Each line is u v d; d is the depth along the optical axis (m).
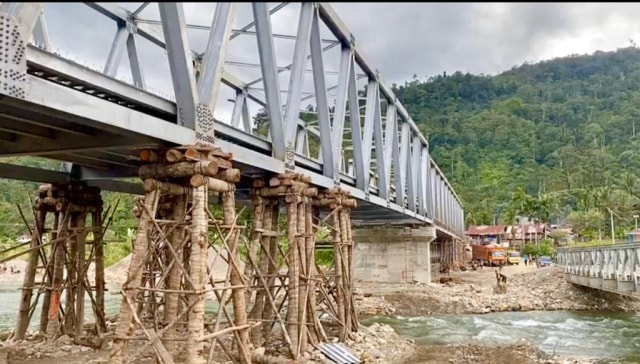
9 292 42.97
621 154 101.38
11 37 6.66
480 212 105.00
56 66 7.79
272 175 14.74
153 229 10.68
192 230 9.88
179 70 9.88
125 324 9.66
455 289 39.31
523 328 25.61
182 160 9.96
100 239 17.12
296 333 14.45
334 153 17.84
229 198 11.15
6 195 58.94
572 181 97.88
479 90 146.00
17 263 58.06
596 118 123.94
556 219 93.75
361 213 31.72
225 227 10.90
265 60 13.42
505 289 38.00
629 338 22.55
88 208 16.92
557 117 132.12
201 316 9.60
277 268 14.96
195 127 10.20
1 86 6.54
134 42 15.82
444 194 55.66
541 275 41.06
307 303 15.58
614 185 80.50
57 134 11.02
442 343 21.02
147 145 10.10
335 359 14.75
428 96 145.88
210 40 10.65
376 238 42.78
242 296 11.49
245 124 22.89
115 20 15.25
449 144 133.38
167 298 12.71
